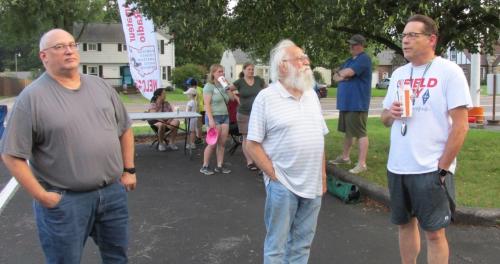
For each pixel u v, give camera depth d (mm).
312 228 3631
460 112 3225
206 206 6074
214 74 7754
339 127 7551
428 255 3543
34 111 2928
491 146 9328
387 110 3705
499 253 4422
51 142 2979
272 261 3479
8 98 38625
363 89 6980
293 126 3418
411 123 3420
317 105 3596
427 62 3408
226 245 4750
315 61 9984
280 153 3443
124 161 3441
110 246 3373
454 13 7473
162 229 5230
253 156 3498
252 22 8641
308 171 3479
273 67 3490
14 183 7324
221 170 7957
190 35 7863
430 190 3348
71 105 3029
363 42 7074
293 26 8383
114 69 56531
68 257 3105
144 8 7992
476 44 8602
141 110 25500
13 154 2889
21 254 4523
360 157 7012
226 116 7918
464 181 6500
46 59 3014
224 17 7992
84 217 3113
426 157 3359
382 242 4766
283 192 3447
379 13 7070
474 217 5070
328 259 4371
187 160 9125
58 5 42344
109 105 3215
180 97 37594
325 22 7223
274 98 3449
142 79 12820
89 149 3049
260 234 5039
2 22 43125
